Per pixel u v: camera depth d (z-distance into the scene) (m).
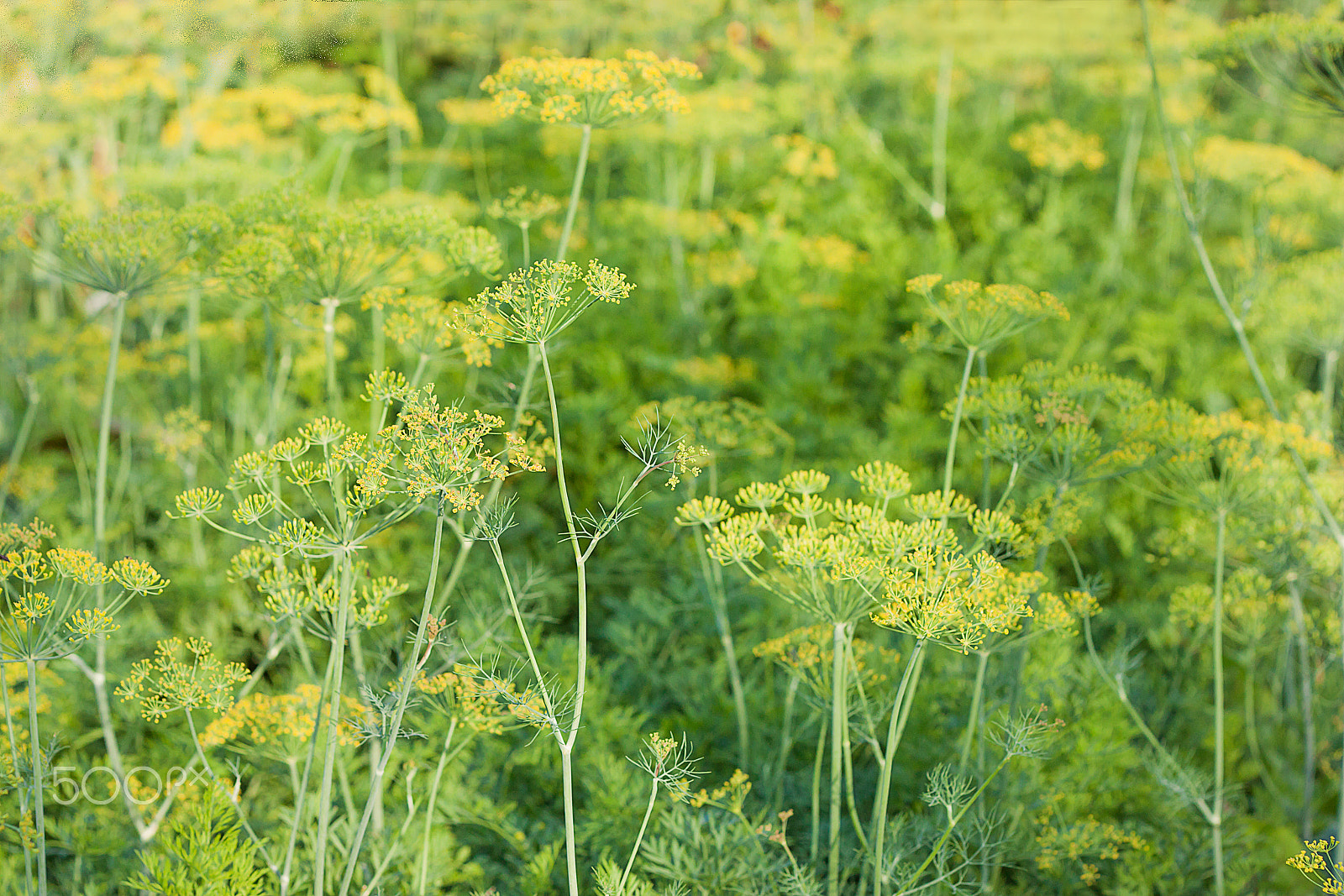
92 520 5.15
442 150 7.81
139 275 3.46
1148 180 8.75
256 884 2.76
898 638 4.27
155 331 6.02
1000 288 3.26
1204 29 8.98
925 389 6.64
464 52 10.21
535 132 8.49
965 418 3.56
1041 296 3.38
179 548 4.98
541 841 3.57
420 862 3.16
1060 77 10.55
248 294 3.57
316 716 3.02
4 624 2.57
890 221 8.25
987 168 9.15
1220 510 3.53
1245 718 4.40
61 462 5.99
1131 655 4.70
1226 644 4.65
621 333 6.71
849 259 7.26
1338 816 3.92
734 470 5.47
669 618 4.57
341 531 2.59
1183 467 3.53
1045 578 3.18
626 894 2.89
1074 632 3.47
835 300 7.08
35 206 3.64
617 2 9.35
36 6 5.18
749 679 4.29
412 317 3.50
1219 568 3.50
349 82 7.39
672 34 9.30
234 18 4.98
